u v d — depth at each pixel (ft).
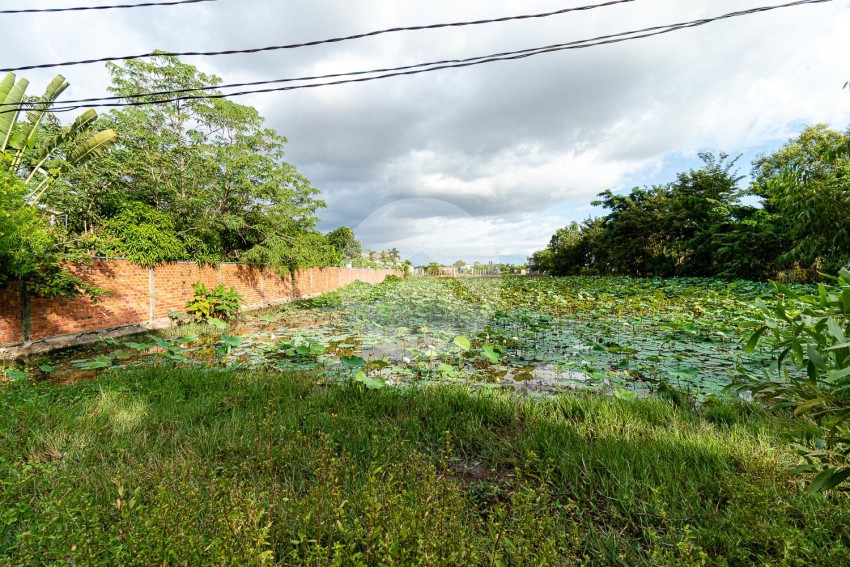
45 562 3.87
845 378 3.43
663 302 28.99
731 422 9.03
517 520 4.69
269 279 43.52
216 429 8.52
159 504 4.42
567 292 38.75
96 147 27.40
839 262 18.60
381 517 4.48
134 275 25.32
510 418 9.52
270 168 41.78
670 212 60.54
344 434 8.32
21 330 18.71
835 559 4.09
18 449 7.42
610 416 9.25
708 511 5.43
